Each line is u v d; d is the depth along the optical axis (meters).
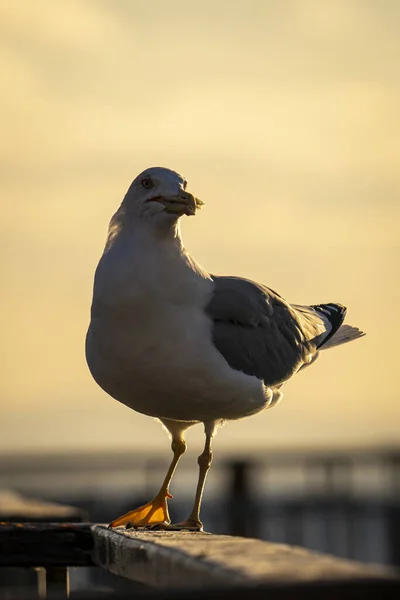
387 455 25.83
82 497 25.41
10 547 10.98
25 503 18.25
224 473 23.73
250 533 22.84
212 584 6.53
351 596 6.05
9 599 6.95
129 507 24.61
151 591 6.23
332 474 25.83
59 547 11.04
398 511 22.92
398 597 6.05
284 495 23.89
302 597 6.05
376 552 22.94
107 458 26.94
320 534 22.97
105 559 10.34
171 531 11.52
